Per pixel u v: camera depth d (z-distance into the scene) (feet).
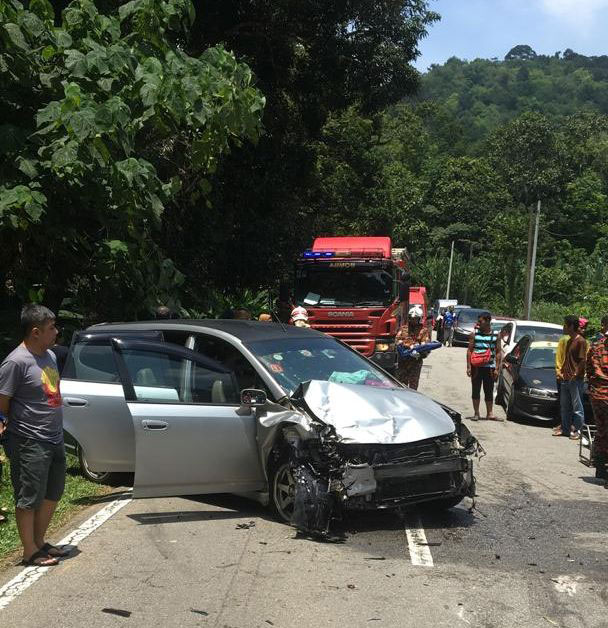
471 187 282.15
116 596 16.66
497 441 38.42
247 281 76.59
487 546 20.62
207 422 22.21
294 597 16.67
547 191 277.85
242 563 18.75
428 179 296.51
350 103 82.84
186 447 22.09
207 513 23.15
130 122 32.63
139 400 22.21
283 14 67.92
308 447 20.85
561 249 238.48
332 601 16.47
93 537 20.84
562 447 37.19
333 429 20.62
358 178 132.87
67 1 45.93
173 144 45.29
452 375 73.46
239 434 22.21
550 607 16.44
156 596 16.67
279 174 75.31
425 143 335.47
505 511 24.44
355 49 75.36
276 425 21.48
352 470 20.42
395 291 53.57
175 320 26.86
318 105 80.33
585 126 325.83
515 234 226.17
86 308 39.14
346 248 56.13
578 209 259.60
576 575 18.52
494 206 281.95
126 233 36.27
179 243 61.46
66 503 24.38
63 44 32.50
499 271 233.35
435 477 21.86
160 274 39.47
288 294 53.88
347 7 71.00
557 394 43.14
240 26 65.51
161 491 21.99
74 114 29.50
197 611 15.88
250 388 23.26
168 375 22.74
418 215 264.52
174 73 33.55
